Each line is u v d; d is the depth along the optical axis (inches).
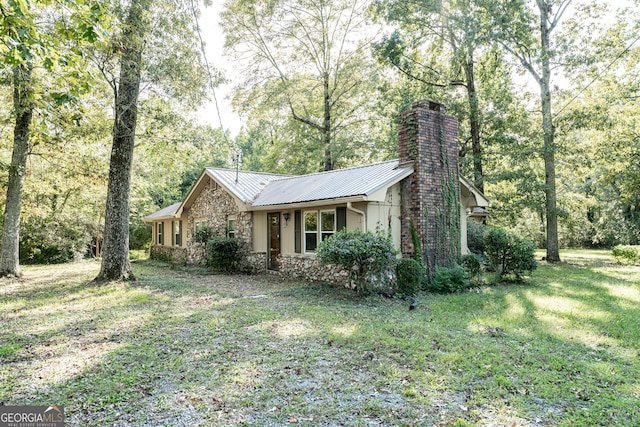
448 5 657.6
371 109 854.5
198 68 456.1
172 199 1381.6
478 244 587.5
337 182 463.2
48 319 272.8
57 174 644.1
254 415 133.8
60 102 204.7
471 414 134.0
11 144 576.1
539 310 296.5
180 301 340.2
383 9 676.7
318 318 270.7
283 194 514.9
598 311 289.7
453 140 444.8
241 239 574.9
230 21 847.1
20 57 177.8
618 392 152.1
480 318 273.4
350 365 179.6
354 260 346.0
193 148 559.8
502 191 771.4
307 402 142.9
